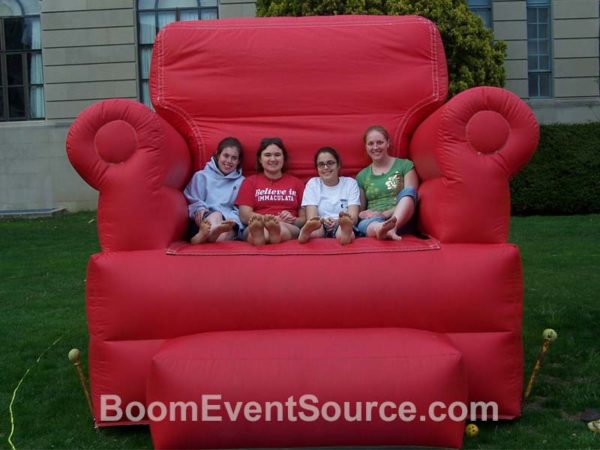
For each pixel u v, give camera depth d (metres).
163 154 3.59
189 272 3.38
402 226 3.97
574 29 13.55
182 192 4.20
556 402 3.73
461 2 11.23
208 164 4.39
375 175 4.39
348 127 4.50
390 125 4.48
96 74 13.91
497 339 3.39
